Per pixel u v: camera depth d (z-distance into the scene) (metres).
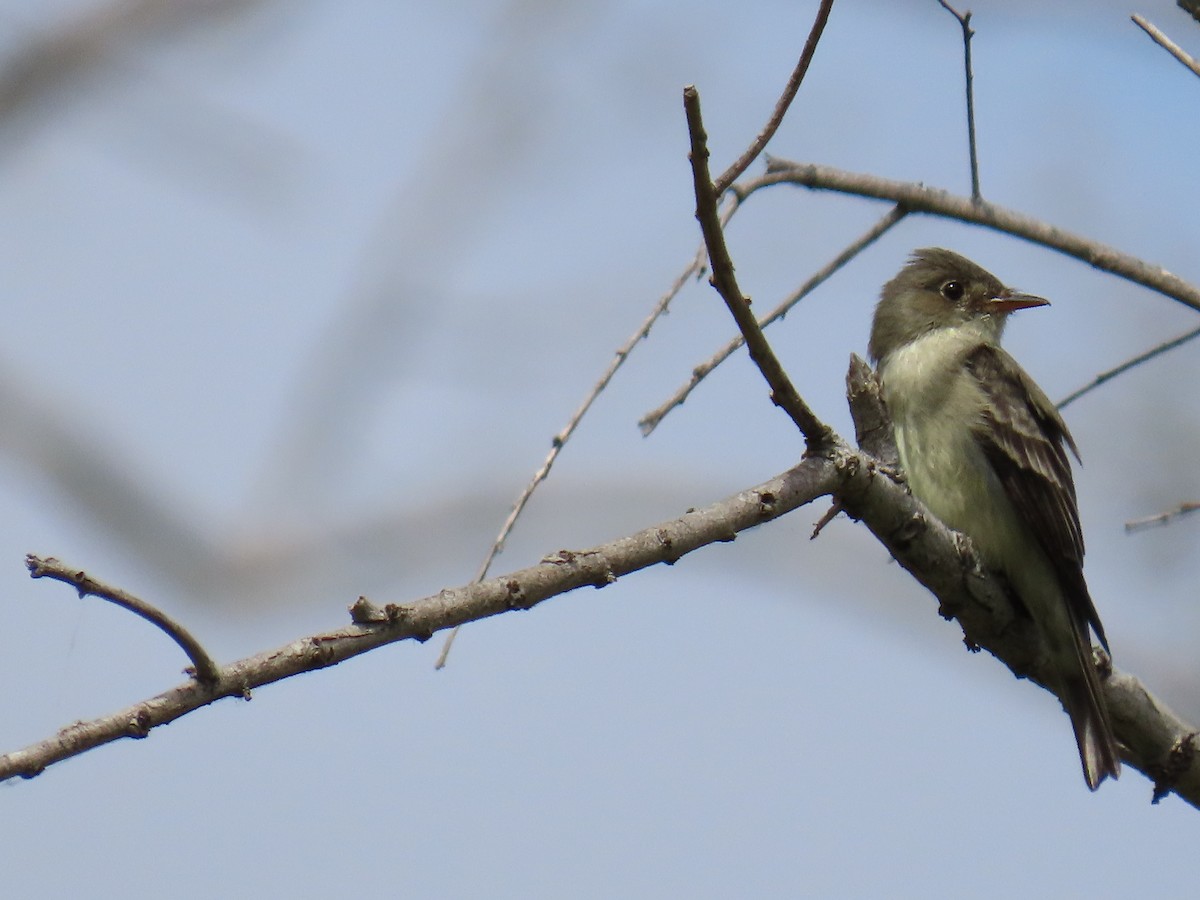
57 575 5.13
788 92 6.93
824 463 7.59
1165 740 9.53
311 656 5.66
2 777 5.07
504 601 6.18
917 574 9.02
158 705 5.34
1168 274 10.23
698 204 6.53
